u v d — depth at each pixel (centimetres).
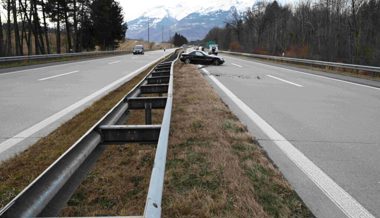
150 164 469
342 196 386
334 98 1109
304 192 394
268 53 6253
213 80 1622
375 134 653
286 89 1322
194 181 396
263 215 328
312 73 2152
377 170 466
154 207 210
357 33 4550
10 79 1474
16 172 433
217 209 335
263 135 630
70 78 1567
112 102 936
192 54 2895
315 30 6669
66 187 280
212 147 514
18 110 821
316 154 528
